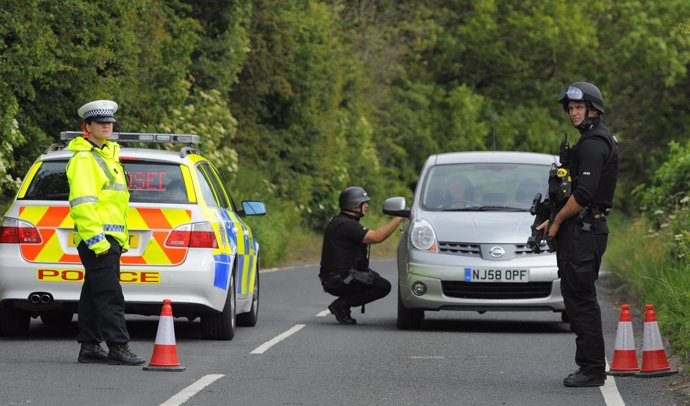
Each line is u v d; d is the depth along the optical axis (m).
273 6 108.19
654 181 69.44
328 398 26.86
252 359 33.34
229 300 37.44
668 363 31.84
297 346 36.62
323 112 117.06
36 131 61.38
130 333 39.59
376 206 131.62
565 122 165.25
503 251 41.59
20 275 35.47
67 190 36.22
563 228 28.95
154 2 78.31
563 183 28.81
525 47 162.12
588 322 28.91
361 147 131.00
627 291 58.44
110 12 67.38
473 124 154.75
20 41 56.50
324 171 117.94
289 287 62.91
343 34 136.75
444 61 160.50
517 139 162.12
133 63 69.50
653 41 165.25
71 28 62.19
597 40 163.12
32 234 35.66
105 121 31.48
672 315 38.75
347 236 44.69
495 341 38.75
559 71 166.50
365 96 141.00
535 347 37.12
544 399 27.03
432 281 41.62
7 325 37.12
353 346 36.91
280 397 26.88
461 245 41.94
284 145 112.62
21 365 31.02
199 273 35.84
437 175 45.84
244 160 106.25
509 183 45.22
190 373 30.33
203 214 36.47
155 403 25.75
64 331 39.72
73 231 35.66
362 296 44.34
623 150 179.00
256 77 107.50
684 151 68.31
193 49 87.19
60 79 62.09
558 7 162.25
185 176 36.91
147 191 36.47
